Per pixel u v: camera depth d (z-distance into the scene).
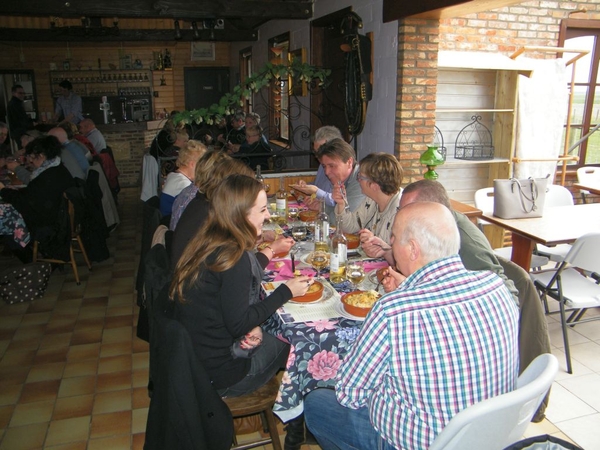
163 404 1.53
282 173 4.50
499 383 1.20
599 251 2.50
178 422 1.51
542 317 1.90
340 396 1.30
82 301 3.70
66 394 2.55
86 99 9.74
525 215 3.26
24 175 4.42
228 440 1.63
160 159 4.74
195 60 10.02
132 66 9.80
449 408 1.17
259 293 1.82
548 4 4.52
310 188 3.11
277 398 1.65
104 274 4.26
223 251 1.60
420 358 1.15
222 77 10.20
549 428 2.24
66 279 4.14
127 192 7.88
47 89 9.61
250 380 1.81
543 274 2.99
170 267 2.04
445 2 3.12
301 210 3.10
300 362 1.62
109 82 9.84
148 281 1.81
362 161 2.39
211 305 1.65
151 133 8.43
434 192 1.84
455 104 4.53
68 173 3.93
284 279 1.99
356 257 2.25
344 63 4.47
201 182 2.38
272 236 2.47
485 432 1.14
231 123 6.42
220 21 7.36
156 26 8.23
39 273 3.70
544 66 4.29
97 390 2.59
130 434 2.26
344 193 2.80
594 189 4.11
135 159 8.27
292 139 5.97
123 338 3.15
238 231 1.62
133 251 4.89
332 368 1.64
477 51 4.47
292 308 1.75
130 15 5.10
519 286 1.92
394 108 3.89
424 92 3.80
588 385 2.55
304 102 5.91
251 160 5.21
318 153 2.94
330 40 5.21
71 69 9.58
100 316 3.46
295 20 5.92
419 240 1.26
